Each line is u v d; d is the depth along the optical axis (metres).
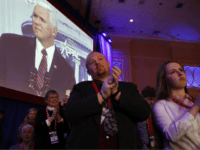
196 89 7.23
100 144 0.81
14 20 3.42
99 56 1.05
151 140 1.83
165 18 6.77
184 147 1.01
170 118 1.10
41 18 4.04
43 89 3.67
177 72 1.22
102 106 0.89
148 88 2.25
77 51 5.12
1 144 2.85
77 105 0.84
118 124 0.85
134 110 0.84
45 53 3.93
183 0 5.88
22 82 3.31
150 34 7.75
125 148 0.79
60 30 4.60
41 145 1.91
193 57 7.91
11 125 3.06
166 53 7.91
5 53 3.12
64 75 4.35
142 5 6.12
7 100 3.09
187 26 7.20
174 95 1.19
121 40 7.75
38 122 2.03
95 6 6.17
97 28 7.06
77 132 0.86
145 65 7.54
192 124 1.06
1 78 2.98
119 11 6.42
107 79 0.84
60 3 5.20
